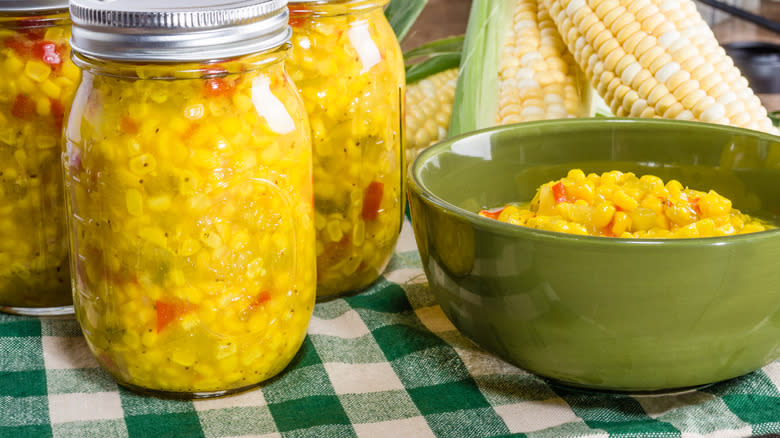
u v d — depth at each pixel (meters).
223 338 0.74
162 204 0.70
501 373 0.82
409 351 0.85
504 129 0.92
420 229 0.80
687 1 1.20
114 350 0.76
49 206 0.86
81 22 0.68
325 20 0.84
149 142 0.69
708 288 0.67
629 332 0.69
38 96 0.83
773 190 0.86
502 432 0.72
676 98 1.15
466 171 0.90
